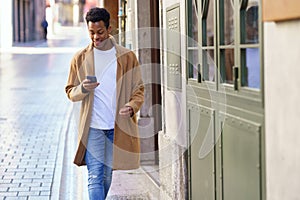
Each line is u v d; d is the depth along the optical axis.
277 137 2.98
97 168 5.11
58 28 77.62
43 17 61.56
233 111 3.80
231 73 3.91
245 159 3.57
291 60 2.79
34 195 6.68
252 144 3.43
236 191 3.76
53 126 11.65
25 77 22.22
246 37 3.57
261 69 3.23
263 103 3.23
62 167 8.11
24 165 8.23
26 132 10.95
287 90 2.84
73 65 5.16
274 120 3.02
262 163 3.27
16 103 15.12
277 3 2.86
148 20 7.78
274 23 2.98
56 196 6.64
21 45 45.12
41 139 10.24
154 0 7.77
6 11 42.75
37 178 7.48
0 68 26.16
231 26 3.89
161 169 5.97
